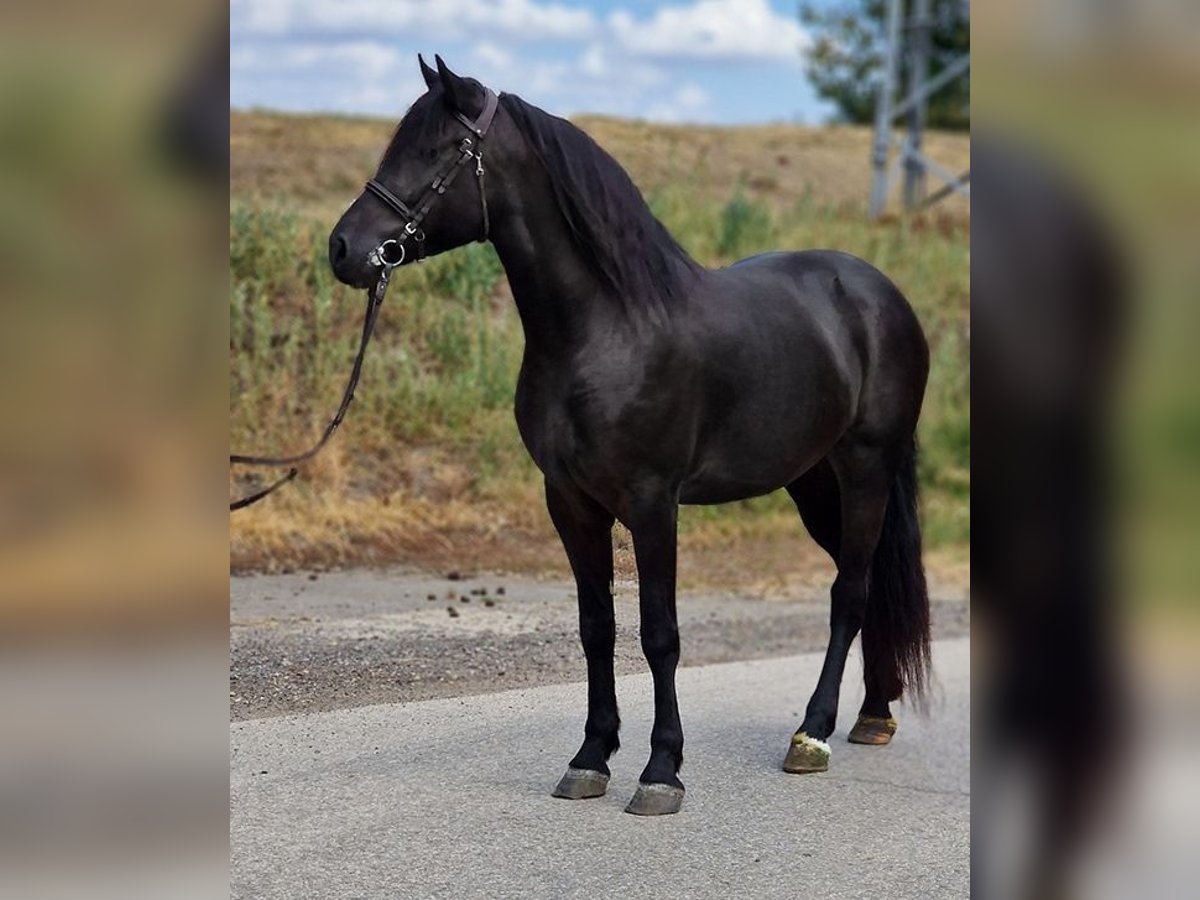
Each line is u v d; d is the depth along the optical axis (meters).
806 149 16.08
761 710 5.43
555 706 4.98
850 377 4.61
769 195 13.86
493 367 9.31
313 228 9.81
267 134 12.64
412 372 9.30
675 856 3.70
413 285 9.83
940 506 9.90
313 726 4.66
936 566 8.97
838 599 4.80
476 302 9.72
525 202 3.87
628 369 3.92
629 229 3.96
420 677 5.27
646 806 4.05
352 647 5.66
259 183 11.23
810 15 20.77
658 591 4.03
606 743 4.26
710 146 15.02
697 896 3.39
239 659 5.37
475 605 6.65
